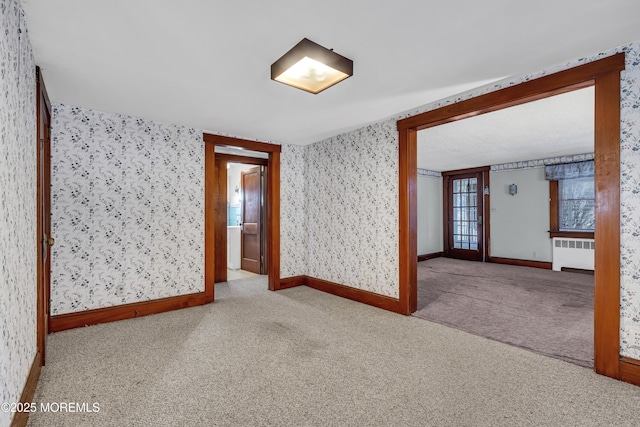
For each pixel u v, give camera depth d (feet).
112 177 10.52
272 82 8.18
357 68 7.47
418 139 15.17
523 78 7.97
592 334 9.08
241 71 7.55
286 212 15.16
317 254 15.01
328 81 7.38
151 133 11.34
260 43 6.36
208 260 12.48
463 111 9.18
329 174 14.29
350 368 7.07
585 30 5.95
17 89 5.03
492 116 11.68
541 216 20.65
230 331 9.37
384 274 11.74
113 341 8.60
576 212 19.53
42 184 7.56
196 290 12.19
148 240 11.16
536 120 12.18
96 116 10.28
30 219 6.07
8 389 4.29
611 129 6.56
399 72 7.68
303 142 15.05
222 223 16.72
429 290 14.47
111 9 5.23
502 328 9.57
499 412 5.48
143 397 5.93
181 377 6.68
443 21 5.67
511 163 21.97
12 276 4.58
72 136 9.87
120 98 9.25
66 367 7.09
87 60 6.97
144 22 5.61
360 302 12.51
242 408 5.61
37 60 6.91
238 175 21.50
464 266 21.30
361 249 12.67
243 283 16.22
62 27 5.74
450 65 7.35
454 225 25.53
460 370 6.98
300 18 5.55
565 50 6.68
